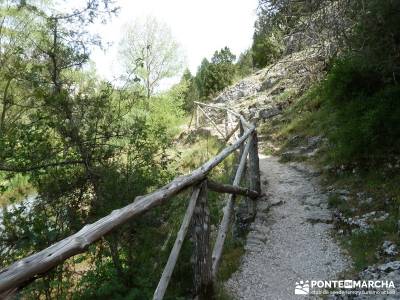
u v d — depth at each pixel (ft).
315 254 15.88
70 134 15.29
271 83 59.67
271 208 20.90
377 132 21.03
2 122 16.44
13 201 15.08
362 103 23.70
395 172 19.81
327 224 18.56
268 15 27.35
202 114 63.46
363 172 21.81
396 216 16.40
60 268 14.19
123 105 17.93
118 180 15.60
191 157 38.42
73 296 14.58
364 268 13.78
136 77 17.74
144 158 16.76
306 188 23.53
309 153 30.01
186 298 12.69
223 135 44.29
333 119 30.55
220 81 105.29
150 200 9.47
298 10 25.53
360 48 20.83
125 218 8.33
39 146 14.93
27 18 29.30
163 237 15.42
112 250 14.40
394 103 20.89
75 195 15.64
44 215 14.23
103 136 16.31
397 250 14.10
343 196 20.51
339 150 24.59
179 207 17.04
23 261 5.94
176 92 70.13
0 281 5.40
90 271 15.11
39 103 16.06
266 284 13.94
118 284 13.19
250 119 47.88
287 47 40.91
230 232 18.48
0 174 16.03
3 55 20.93
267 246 16.94
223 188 14.79
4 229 13.42
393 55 19.74
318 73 42.55
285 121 41.73
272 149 36.47
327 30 25.66
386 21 18.28
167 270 10.13
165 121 57.52
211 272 12.69
